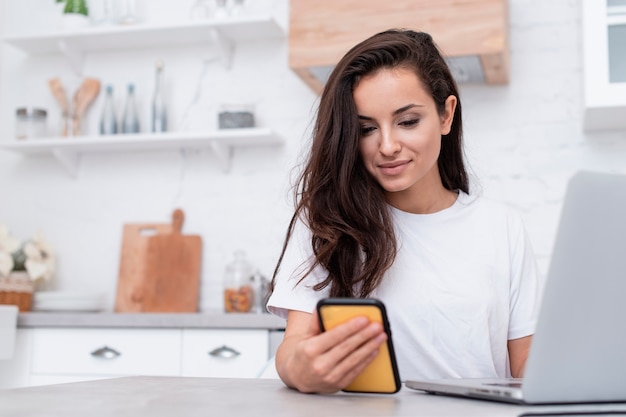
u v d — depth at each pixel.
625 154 2.89
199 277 3.20
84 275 3.33
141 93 3.35
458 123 1.54
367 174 1.40
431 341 1.45
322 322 1.01
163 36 3.22
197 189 3.25
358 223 1.39
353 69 1.32
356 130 1.34
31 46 3.38
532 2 3.00
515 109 2.98
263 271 3.15
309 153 1.51
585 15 2.61
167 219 3.27
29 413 0.79
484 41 2.59
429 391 1.06
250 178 3.21
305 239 1.43
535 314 1.52
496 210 1.56
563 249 0.81
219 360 2.59
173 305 3.17
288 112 3.20
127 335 2.67
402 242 1.49
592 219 0.82
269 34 3.19
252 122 3.12
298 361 1.00
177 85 3.32
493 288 1.49
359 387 1.05
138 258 3.25
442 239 1.50
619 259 0.84
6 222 3.43
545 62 2.97
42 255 3.16
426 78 1.33
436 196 1.54
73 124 3.33
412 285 1.46
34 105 3.47
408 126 1.33
